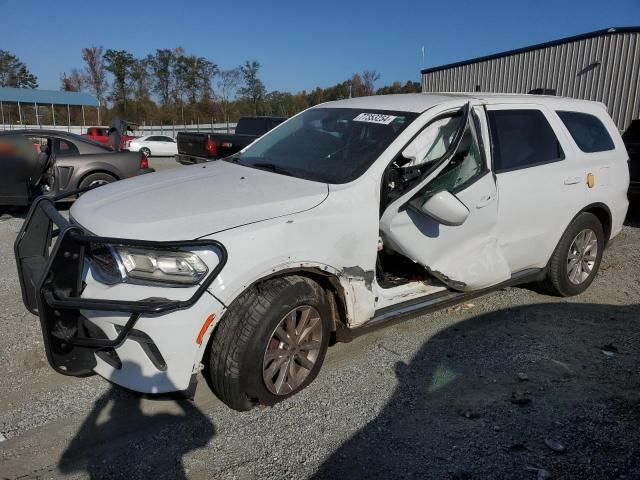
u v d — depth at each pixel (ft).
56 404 10.45
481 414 10.29
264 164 13.09
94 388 11.06
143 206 10.30
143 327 8.86
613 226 17.39
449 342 13.42
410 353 12.78
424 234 12.26
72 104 161.38
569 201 15.37
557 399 10.85
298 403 10.58
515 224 14.06
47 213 10.18
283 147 13.94
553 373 11.93
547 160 15.03
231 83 172.96
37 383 11.19
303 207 10.35
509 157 14.08
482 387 11.30
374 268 11.37
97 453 9.04
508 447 9.30
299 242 9.95
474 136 12.44
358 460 8.94
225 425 9.85
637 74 47.88
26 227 10.74
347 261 10.77
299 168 12.55
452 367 12.15
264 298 9.69
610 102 50.16
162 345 8.85
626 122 49.19
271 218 9.82
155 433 9.61
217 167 13.47
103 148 30.89
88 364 9.66
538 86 56.24
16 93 153.99
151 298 8.86
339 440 9.45
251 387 9.75
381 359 12.46
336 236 10.50
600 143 17.03
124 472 8.59
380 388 11.18
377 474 8.61
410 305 12.47
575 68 52.65
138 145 95.35
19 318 14.33
